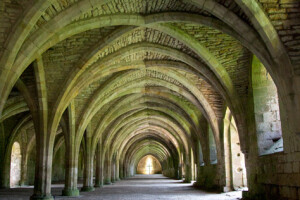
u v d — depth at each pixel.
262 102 10.57
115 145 28.08
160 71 14.64
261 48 7.60
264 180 9.63
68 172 14.80
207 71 11.95
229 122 14.96
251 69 10.72
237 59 10.95
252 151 10.88
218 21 8.66
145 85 17.50
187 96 16.30
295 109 7.10
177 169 36.62
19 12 7.52
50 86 12.03
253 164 10.77
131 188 20.20
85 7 8.04
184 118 20.38
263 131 10.36
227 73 11.26
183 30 10.36
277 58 7.25
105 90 15.13
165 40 11.60
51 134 11.95
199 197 12.78
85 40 10.93
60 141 26.58
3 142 20.05
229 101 11.65
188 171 26.25
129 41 11.66
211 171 17.44
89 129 19.36
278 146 9.36
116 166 32.47
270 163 9.09
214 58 10.96
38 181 11.63
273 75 7.46
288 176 7.79
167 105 20.17
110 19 9.16
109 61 12.10
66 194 14.35
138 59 13.54
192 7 8.73
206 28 10.20
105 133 23.22
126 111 21.28
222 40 10.52
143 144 43.66
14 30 7.45
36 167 11.76
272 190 8.94
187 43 10.60
